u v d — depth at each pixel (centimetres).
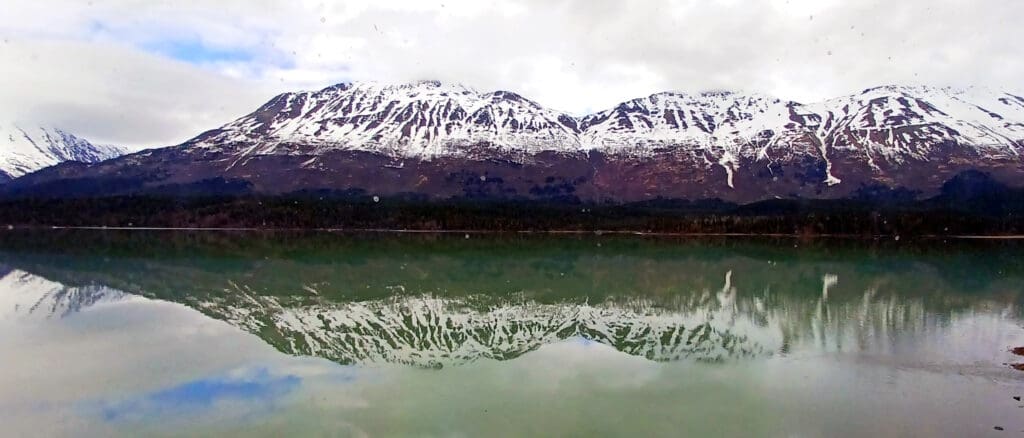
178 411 1747
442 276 5159
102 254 6825
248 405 1797
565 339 2720
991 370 2192
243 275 4997
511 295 4100
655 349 2525
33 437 1580
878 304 3725
